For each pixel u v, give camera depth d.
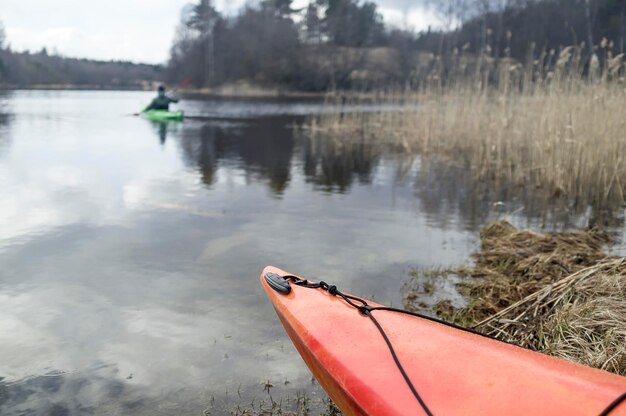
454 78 14.42
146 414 2.71
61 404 2.80
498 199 7.80
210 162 10.73
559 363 2.12
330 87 43.16
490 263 4.95
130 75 82.44
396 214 6.84
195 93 47.03
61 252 5.10
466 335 2.42
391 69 42.56
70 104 30.19
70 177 8.69
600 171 7.80
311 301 2.77
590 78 9.27
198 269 4.70
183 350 3.33
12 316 3.78
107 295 4.14
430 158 11.65
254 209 6.91
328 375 2.30
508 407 1.88
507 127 10.11
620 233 6.14
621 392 1.85
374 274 4.64
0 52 64.06
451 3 34.78
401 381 2.10
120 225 6.02
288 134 16.39
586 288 3.74
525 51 25.47
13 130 15.25
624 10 23.17
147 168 9.77
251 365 3.15
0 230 5.74
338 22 50.34
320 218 6.53
